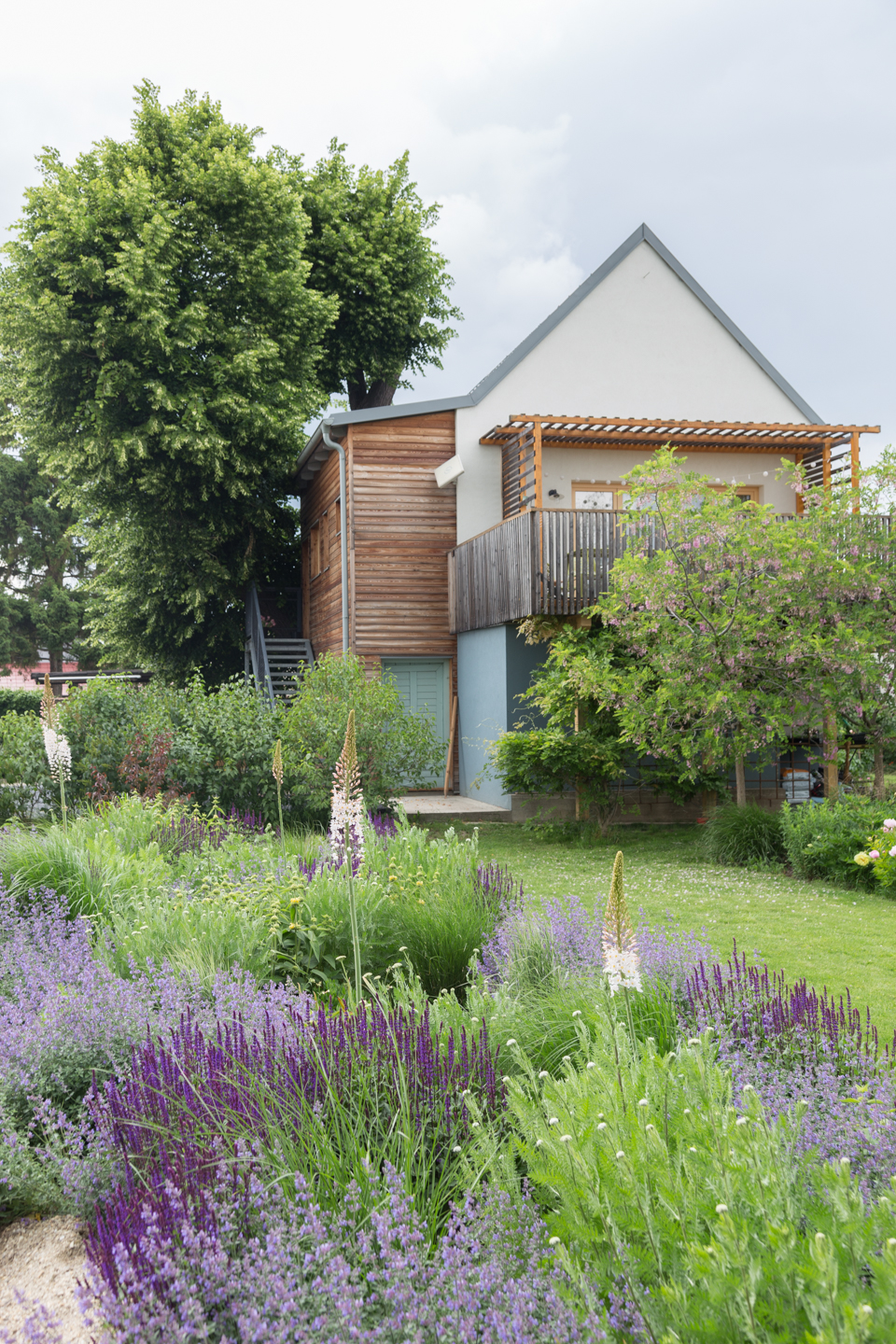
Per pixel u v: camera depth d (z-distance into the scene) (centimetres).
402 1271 207
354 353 2525
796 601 1119
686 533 1148
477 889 626
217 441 1866
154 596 2230
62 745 788
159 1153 277
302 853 759
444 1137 282
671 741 1173
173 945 479
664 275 1875
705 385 1884
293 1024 351
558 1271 202
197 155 1984
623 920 272
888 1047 372
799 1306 169
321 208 2438
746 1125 209
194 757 1152
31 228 1836
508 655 1565
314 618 2278
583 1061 329
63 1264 271
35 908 563
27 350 1827
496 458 1850
